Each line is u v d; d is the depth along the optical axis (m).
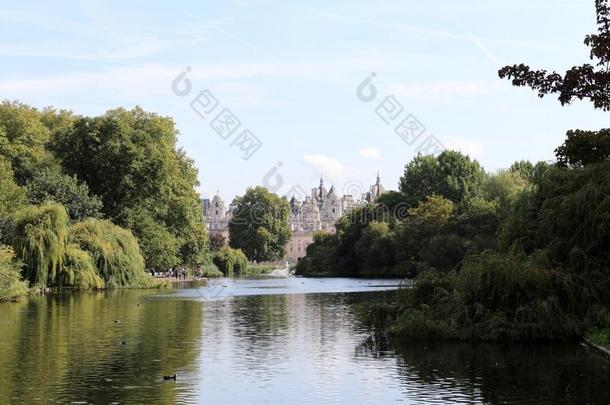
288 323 37.28
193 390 20.05
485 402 18.48
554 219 31.66
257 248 188.62
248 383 21.06
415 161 126.44
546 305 28.33
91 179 83.00
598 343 26.52
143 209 83.94
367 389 20.20
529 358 24.97
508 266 29.38
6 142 81.69
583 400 18.61
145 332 32.72
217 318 39.81
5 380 21.23
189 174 97.62
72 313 41.75
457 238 83.00
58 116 100.50
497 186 96.19
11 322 36.59
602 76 20.67
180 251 98.31
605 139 23.11
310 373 22.64
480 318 29.61
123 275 69.62
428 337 30.05
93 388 20.17
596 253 30.33
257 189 192.75
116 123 82.56
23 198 68.88
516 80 21.48
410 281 35.09
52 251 60.25
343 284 87.75
